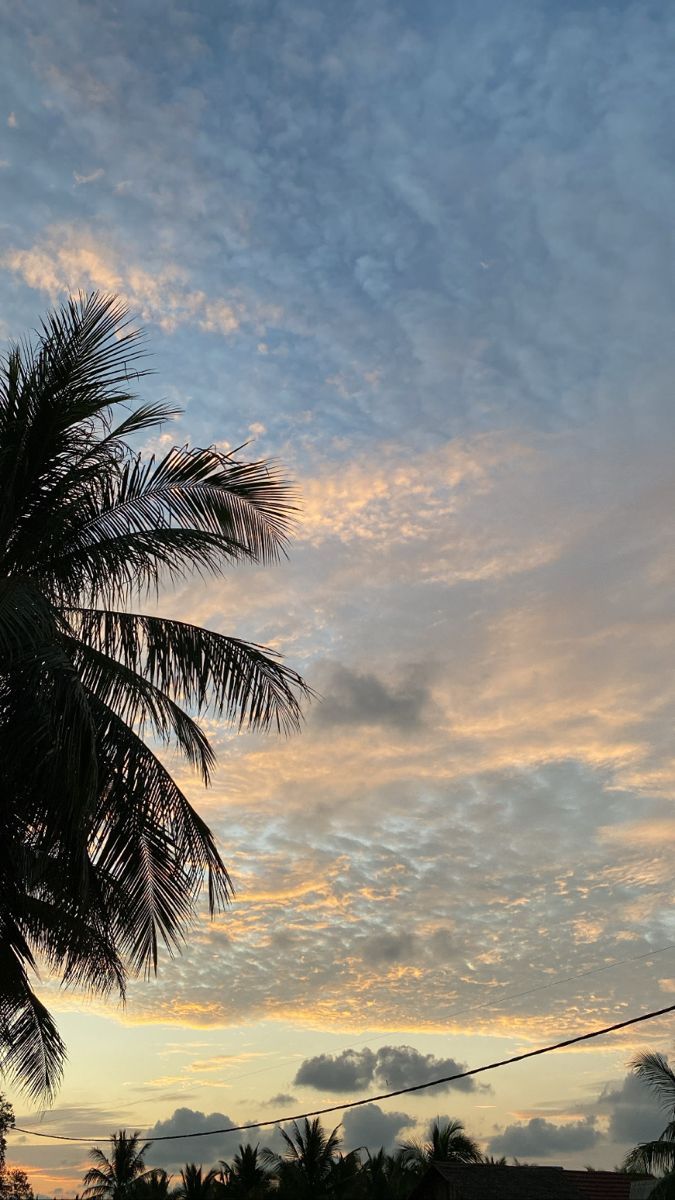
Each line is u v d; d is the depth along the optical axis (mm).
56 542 11430
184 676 11750
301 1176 51969
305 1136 52875
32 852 11305
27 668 9766
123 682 10914
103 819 10734
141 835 10844
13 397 11289
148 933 11055
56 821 10688
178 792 10656
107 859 10883
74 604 11742
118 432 11672
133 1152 57531
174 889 11070
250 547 12461
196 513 12219
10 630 9891
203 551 11938
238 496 12180
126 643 11812
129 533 11828
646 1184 35438
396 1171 51375
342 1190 51250
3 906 11945
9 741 10391
